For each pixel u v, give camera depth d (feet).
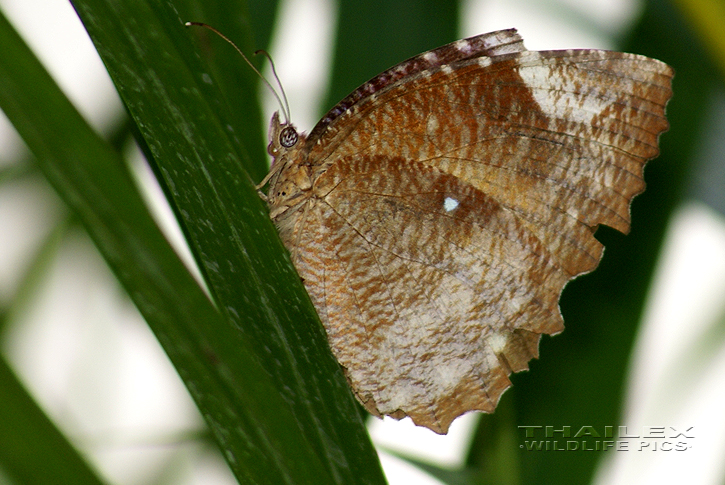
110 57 1.42
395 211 1.76
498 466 1.74
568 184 1.74
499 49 1.75
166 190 1.66
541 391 1.74
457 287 1.75
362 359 1.76
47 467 1.11
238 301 1.65
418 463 1.73
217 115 1.65
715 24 1.72
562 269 1.74
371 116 1.75
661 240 1.75
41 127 1.18
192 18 1.69
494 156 1.75
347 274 1.76
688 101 1.76
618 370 1.74
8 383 1.11
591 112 1.73
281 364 1.65
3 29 1.19
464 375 1.75
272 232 1.65
